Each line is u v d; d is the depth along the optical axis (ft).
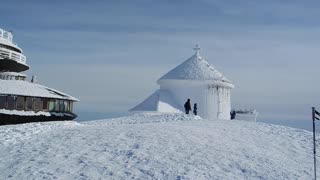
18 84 131.44
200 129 82.38
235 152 63.46
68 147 64.49
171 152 60.90
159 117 123.95
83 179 49.19
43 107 129.59
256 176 52.54
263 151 66.74
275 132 86.28
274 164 58.75
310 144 76.54
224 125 93.04
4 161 57.98
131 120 122.21
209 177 50.75
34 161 57.11
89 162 55.93
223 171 53.42
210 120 106.22
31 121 124.77
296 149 71.61
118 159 57.36
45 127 85.66
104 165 54.60
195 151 62.08
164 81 196.75
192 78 193.67
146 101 189.37
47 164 55.36
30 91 128.26
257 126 93.15
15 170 53.21
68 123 97.30
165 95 192.85
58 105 134.21
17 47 168.14
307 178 53.72
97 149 62.75
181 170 52.70
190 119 117.29
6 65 158.92
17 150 64.18
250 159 60.18
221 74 206.28
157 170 52.54
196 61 206.59
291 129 91.20
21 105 124.98
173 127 82.48
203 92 192.34
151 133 73.92
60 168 53.42
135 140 67.87
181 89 194.08
